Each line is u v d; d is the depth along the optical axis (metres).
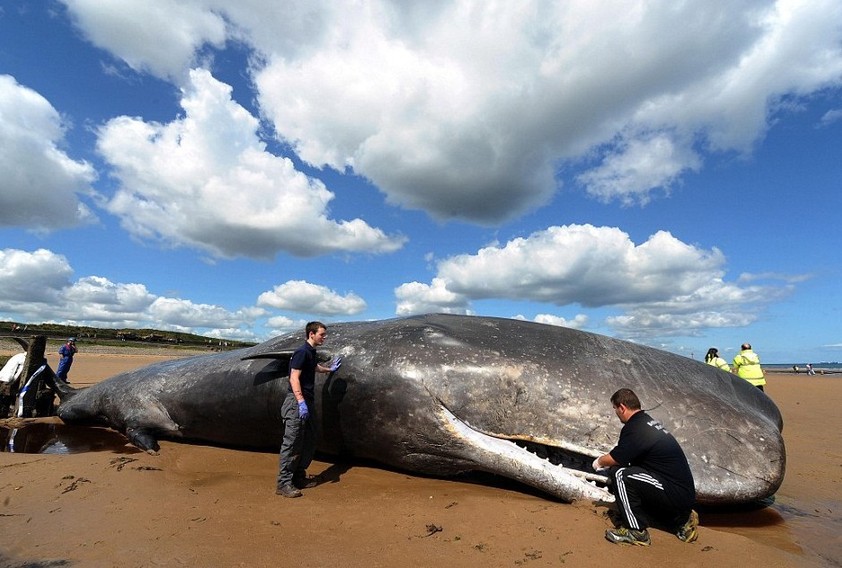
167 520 3.66
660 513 3.50
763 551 3.31
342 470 5.35
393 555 3.09
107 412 7.82
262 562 2.97
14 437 7.39
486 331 5.56
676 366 5.44
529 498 4.43
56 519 3.68
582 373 5.06
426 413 5.00
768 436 4.61
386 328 5.77
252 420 6.24
